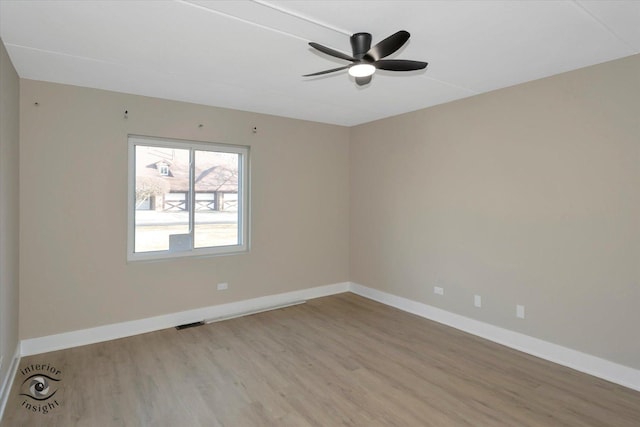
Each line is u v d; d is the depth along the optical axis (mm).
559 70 3064
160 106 3918
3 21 2242
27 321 3275
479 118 3768
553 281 3221
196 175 4270
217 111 4293
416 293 4504
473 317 3875
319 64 2947
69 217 3463
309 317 4395
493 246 3672
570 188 3094
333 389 2766
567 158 3105
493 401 2609
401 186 4668
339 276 5453
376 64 2338
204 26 2314
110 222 3672
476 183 3812
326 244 5297
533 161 3334
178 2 2033
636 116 2719
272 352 3406
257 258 4664
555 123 3174
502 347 3537
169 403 2566
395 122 4727
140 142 3875
